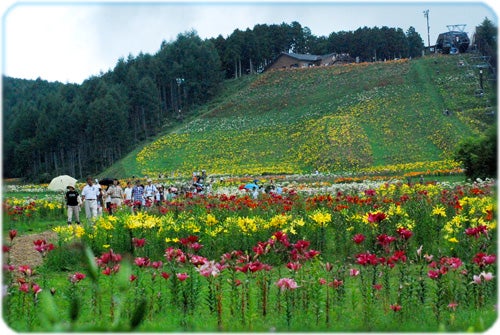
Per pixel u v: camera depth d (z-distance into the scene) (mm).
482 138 26281
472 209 11500
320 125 64500
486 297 7371
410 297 7195
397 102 69250
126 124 73125
